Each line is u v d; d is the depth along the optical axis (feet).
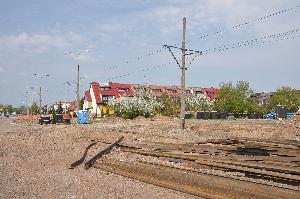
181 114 90.02
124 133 75.92
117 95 297.33
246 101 243.81
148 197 26.16
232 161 34.01
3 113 552.41
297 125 91.09
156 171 32.60
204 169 34.12
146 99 199.31
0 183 32.24
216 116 193.47
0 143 68.59
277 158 34.91
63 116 169.89
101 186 30.14
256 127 90.48
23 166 42.01
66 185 30.94
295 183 26.43
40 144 64.08
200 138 66.13
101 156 46.50
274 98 301.43
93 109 295.89
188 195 26.14
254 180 27.45
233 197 23.73
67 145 60.44
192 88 350.02
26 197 26.73
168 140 63.00
